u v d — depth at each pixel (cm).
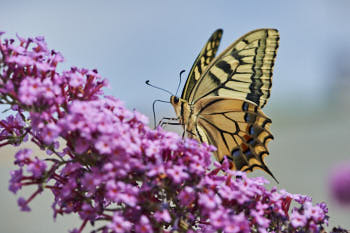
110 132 60
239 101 66
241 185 61
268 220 60
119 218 60
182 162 60
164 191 60
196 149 61
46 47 61
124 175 60
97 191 60
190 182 60
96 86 61
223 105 66
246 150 66
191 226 61
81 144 60
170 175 60
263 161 66
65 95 61
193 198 60
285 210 61
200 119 67
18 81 60
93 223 60
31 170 60
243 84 67
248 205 61
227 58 67
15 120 61
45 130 60
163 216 60
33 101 60
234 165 66
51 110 60
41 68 60
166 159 61
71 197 60
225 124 66
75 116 60
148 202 60
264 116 66
